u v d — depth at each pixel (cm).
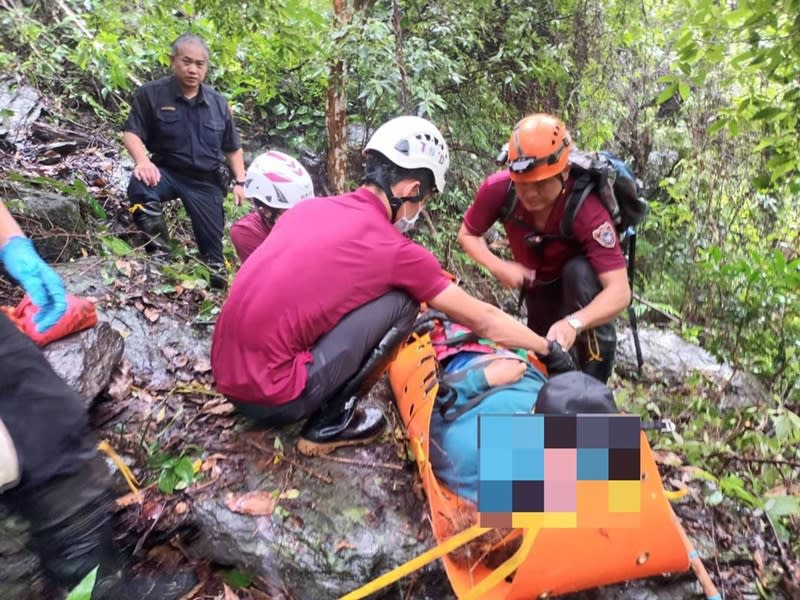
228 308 208
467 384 211
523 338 220
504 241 499
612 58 612
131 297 304
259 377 201
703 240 604
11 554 177
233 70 536
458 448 199
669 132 667
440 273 211
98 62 473
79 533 161
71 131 467
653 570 176
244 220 298
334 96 465
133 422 235
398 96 459
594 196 250
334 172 490
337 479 216
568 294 265
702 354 425
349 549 192
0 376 150
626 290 252
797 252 607
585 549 164
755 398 371
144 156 357
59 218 346
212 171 378
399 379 251
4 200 330
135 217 369
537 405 179
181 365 273
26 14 510
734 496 238
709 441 283
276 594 185
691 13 357
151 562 191
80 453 161
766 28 335
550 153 231
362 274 204
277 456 223
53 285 173
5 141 430
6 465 143
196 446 224
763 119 350
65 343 230
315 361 207
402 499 211
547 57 536
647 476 167
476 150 546
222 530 196
